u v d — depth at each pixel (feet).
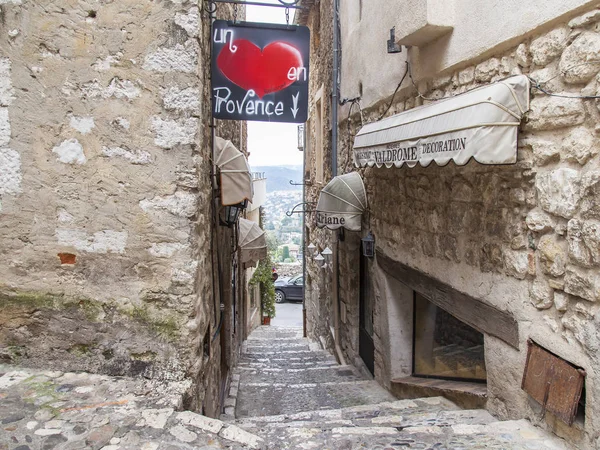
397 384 17.67
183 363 10.50
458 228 12.89
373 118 19.72
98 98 10.22
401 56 15.98
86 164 10.30
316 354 31.48
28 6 9.99
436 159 10.59
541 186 9.42
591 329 8.39
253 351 35.12
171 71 10.27
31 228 10.39
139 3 10.13
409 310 18.81
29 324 10.54
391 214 18.02
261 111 13.07
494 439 9.61
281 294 77.66
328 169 30.45
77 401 9.41
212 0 12.28
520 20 9.58
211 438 8.61
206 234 12.37
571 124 8.52
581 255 8.43
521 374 10.46
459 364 15.71
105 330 10.51
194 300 10.61
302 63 13.04
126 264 10.47
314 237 39.17
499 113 9.20
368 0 19.83
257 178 50.70
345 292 26.37
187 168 10.41
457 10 12.01
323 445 9.34
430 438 9.74
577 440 8.87
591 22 7.95
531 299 10.07
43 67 10.11
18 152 10.23
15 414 8.86
